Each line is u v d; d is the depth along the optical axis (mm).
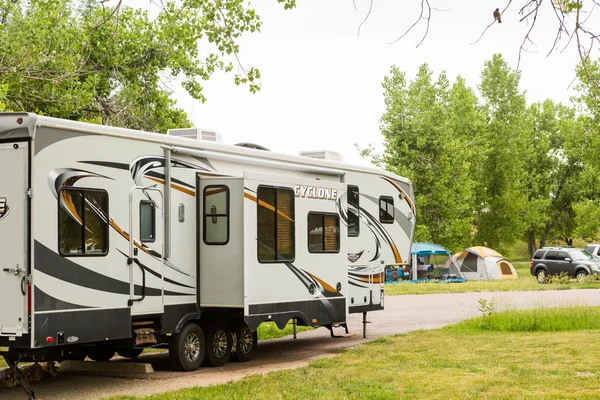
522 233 59000
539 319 16047
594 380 9680
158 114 23391
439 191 45250
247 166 12734
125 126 22250
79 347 10742
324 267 13320
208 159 11992
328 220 13508
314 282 13039
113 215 10172
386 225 16188
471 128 52812
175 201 11344
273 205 12133
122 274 10250
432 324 17625
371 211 15750
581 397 8641
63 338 9281
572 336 14148
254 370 11539
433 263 40750
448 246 46219
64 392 9766
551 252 33906
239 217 11578
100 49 21938
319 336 16141
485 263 38250
